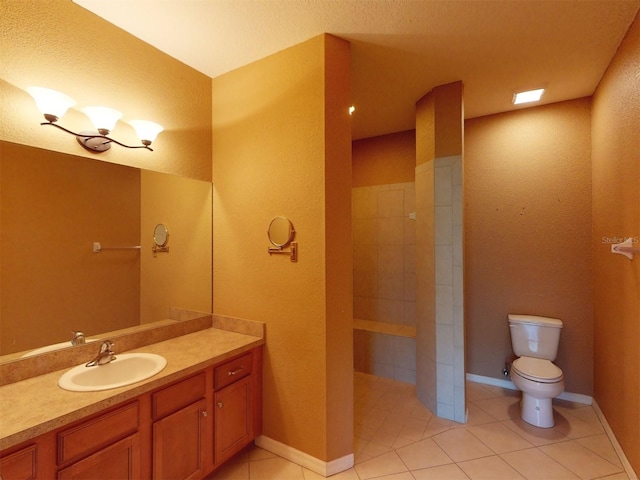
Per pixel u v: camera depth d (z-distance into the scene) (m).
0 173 1.36
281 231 1.90
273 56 1.96
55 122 1.48
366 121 3.07
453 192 2.31
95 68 1.64
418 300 2.65
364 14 1.61
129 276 1.83
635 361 1.66
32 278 1.46
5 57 1.34
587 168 2.54
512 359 2.82
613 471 1.79
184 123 2.10
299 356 1.86
